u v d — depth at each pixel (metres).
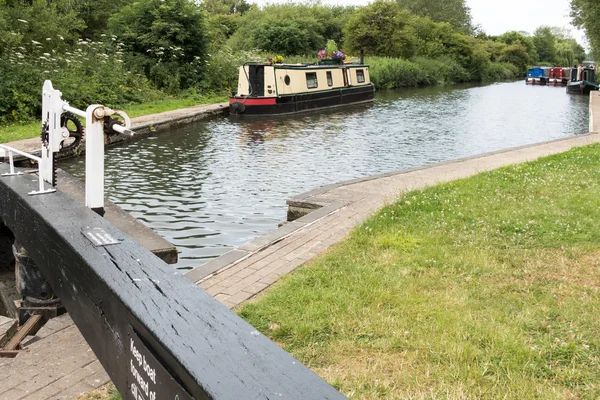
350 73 29.11
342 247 5.59
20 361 3.49
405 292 4.36
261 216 9.08
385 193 8.30
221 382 1.30
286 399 1.23
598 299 4.23
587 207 6.98
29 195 3.89
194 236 8.02
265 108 23.23
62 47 23.45
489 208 7.02
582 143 14.02
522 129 20.92
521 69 75.75
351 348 3.50
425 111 26.75
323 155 14.80
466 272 4.86
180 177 11.86
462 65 58.53
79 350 3.63
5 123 16.64
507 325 3.77
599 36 31.62
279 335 3.71
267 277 4.86
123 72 23.16
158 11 26.22
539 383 3.08
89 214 3.24
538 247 5.55
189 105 23.92
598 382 3.09
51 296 4.22
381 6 49.94
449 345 3.44
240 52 33.88
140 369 1.77
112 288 1.94
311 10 53.03
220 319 1.66
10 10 21.27
